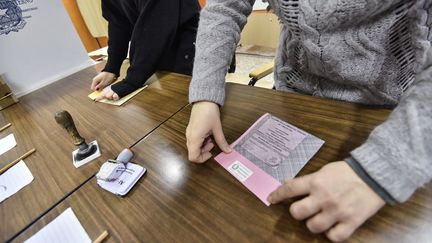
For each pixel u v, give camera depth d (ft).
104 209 1.38
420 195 1.04
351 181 0.86
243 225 1.12
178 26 2.90
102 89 2.89
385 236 0.94
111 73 3.10
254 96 2.01
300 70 2.02
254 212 1.16
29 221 1.42
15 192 1.65
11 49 3.13
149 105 2.32
